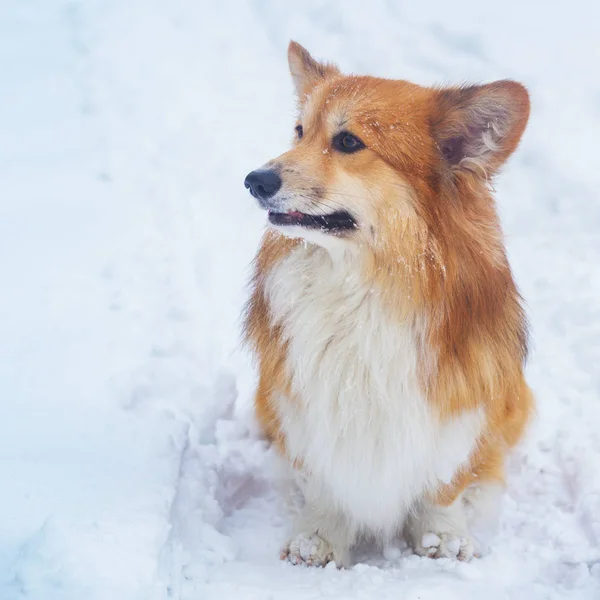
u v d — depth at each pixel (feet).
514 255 27.94
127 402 18.66
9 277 23.25
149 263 25.00
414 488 16.14
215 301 24.35
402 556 17.06
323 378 15.37
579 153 32.01
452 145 15.11
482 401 15.66
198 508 16.90
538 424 20.26
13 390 18.39
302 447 16.35
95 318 22.00
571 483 18.72
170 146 31.81
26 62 36.45
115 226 26.76
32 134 31.71
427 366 14.98
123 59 36.94
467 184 14.90
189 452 18.10
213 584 14.74
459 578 15.38
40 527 14.14
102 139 31.83
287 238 15.69
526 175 31.45
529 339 18.72
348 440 15.58
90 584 13.12
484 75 36.96
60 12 40.24
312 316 15.30
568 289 25.75
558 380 22.22
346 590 14.75
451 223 14.80
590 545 16.33
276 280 15.79
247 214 28.96
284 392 16.11
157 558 14.05
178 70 36.68
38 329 21.11
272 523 17.74
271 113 34.99
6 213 26.58
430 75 37.22
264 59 38.50
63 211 27.14
